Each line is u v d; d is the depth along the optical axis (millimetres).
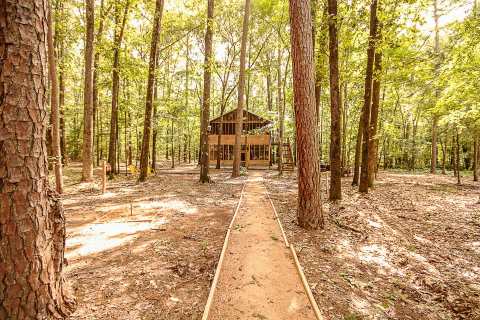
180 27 22938
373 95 13484
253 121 32250
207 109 16219
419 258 5984
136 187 13836
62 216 3367
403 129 33156
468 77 10445
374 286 4770
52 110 10867
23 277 2607
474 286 4941
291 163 26312
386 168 36094
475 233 7660
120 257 5352
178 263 5125
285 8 17781
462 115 12266
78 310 3523
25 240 2604
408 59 11797
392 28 9242
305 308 3844
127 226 7375
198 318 3557
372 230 7367
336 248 6223
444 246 6836
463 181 19109
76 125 31219
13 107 2457
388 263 5691
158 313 3627
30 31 2541
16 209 2521
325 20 10812
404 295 4586
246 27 19422
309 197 7453
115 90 17344
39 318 2785
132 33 18719
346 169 23500
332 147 10359
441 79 11195
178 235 6730
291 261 5352
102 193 11883
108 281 4379
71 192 11859
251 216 8617
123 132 24156
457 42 10039
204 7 19828
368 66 11617
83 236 6527
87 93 14062
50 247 2980
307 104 7301
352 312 3936
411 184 17188
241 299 4000
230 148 32344
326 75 14203
